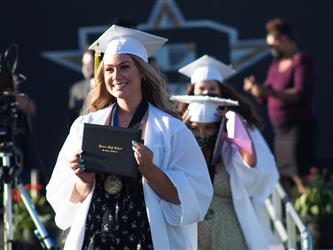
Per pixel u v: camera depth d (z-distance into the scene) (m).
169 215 10.21
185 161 10.37
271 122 20.91
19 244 13.40
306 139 20.23
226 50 23.06
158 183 10.01
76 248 10.18
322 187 19.47
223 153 13.45
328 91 22.86
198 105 13.30
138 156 9.84
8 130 13.48
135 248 10.03
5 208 13.36
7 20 23.48
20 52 23.48
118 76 10.29
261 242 13.40
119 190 10.12
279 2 22.89
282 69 20.36
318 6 22.81
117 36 10.62
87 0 23.36
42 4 23.47
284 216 19.27
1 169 13.38
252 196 13.85
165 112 10.47
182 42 23.20
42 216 18.42
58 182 10.62
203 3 23.12
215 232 13.33
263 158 13.85
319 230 19.14
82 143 10.06
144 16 23.30
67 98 23.47
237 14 23.02
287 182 20.58
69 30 23.45
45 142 23.34
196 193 10.34
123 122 10.47
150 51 10.91
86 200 10.27
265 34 22.95
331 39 22.83
